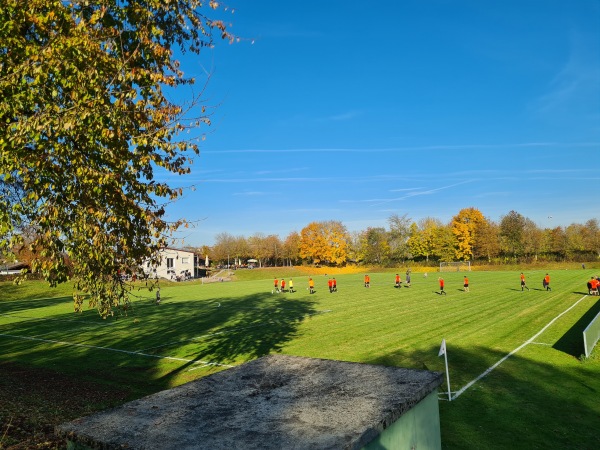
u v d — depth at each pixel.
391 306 34.88
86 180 8.16
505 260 98.00
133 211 9.19
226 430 4.06
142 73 8.40
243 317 32.25
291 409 4.59
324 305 37.66
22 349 22.72
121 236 9.49
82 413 11.72
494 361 16.80
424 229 113.25
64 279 8.75
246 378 5.90
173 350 21.53
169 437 3.92
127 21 9.14
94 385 15.38
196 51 10.51
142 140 8.34
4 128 7.75
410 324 25.95
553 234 101.12
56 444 8.91
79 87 7.84
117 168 8.71
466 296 40.19
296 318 30.58
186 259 91.69
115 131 8.27
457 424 10.90
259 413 4.50
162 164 9.20
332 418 4.27
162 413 4.59
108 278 9.97
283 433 3.95
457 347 19.42
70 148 8.33
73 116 7.65
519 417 11.20
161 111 8.66
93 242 8.70
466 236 103.06
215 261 124.94
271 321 29.72
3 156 7.43
